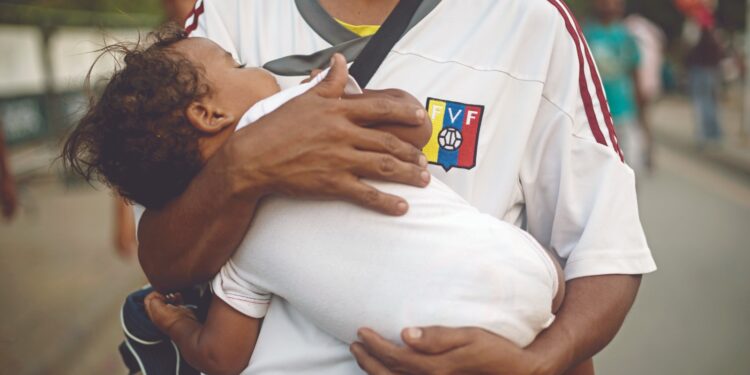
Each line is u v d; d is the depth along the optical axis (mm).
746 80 11781
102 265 5695
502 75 1398
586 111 1435
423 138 1229
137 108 1213
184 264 1317
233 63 1324
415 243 1199
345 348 1296
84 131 1278
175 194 1313
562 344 1277
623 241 1391
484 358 1164
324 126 1173
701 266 5387
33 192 8594
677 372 3666
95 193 8539
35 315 4602
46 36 9281
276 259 1241
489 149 1405
